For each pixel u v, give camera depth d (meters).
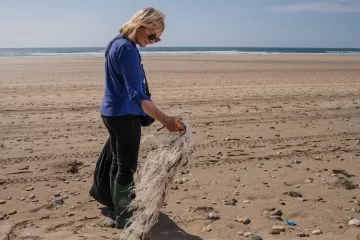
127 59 3.48
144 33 3.62
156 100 12.02
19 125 8.44
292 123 9.10
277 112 10.41
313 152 6.77
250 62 39.91
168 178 3.41
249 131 8.21
